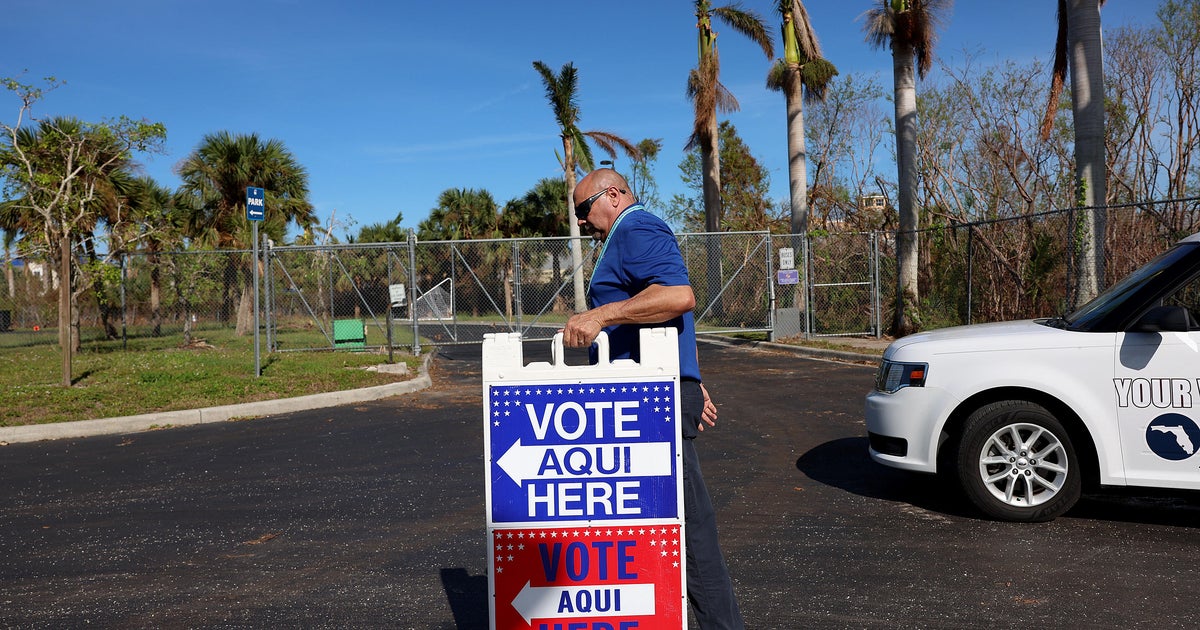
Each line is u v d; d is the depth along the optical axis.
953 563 4.31
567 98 29.94
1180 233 15.19
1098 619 3.56
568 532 2.55
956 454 5.12
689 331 3.01
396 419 9.32
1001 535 4.78
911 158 17.00
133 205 19.98
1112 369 4.85
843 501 5.59
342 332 17.31
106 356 15.90
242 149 26.20
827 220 27.73
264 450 7.80
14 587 4.28
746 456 7.05
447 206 44.00
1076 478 4.95
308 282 23.06
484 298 24.34
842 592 3.94
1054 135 20.95
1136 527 4.88
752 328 19.59
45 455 7.82
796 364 13.73
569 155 30.52
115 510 5.79
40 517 5.66
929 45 17.11
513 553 2.56
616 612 2.56
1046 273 15.73
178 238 21.06
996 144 21.70
